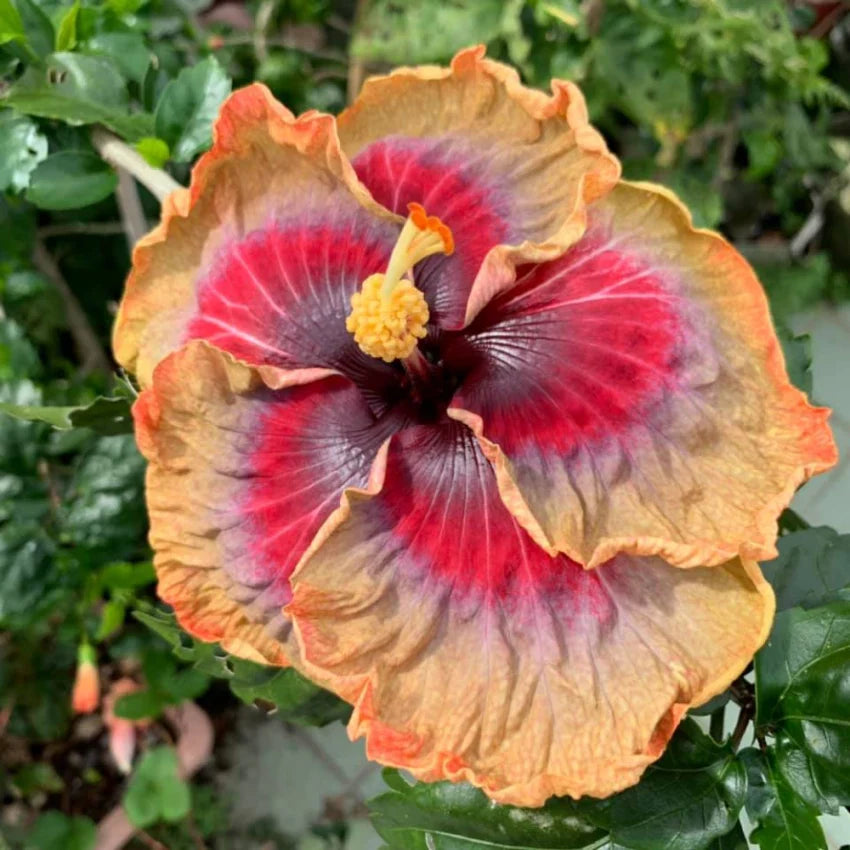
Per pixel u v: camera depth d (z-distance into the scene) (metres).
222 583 0.26
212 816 0.59
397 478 0.26
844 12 0.71
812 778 0.25
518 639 0.24
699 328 0.25
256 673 0.29
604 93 0.55
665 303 0.25
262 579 0.25
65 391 0.54
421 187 0.28
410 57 0.54
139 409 0.25
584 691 0.23
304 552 0.25
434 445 0.26
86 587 0.47
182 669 0.53
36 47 0.36
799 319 0.79
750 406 0.24
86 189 0.36
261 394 0.26
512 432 0.25
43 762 0.57
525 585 0.24
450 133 0.28
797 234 0.81
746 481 0.24
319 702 0.29
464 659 0.24
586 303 0.26
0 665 0.53
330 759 0.62
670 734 0.23
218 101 0.35
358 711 0.23
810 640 0.26
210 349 0.26
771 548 0.22
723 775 0.26
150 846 0.57
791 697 0.26
